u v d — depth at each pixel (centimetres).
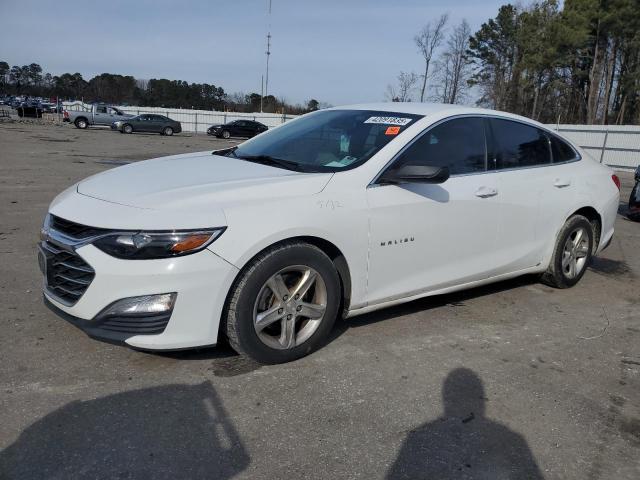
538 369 358
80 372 317
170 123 3759
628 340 414
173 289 292
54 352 338
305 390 312
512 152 459
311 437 270
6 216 725
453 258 411
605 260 661
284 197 326
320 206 334
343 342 377
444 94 4878
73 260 305
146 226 290
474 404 310
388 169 370
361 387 319
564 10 4706
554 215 485
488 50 5691
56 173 1210
